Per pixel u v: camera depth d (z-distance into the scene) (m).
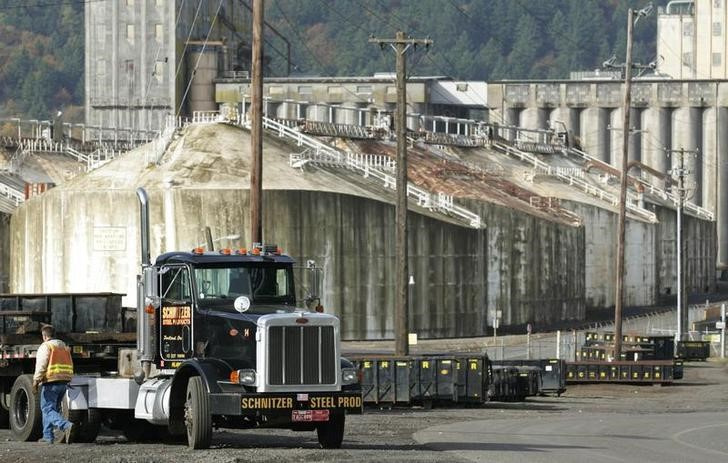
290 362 71.25
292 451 70.94
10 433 85.44
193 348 73.50
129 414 80.31
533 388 141.12
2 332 84.00
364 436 85.12
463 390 126.25
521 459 69.25
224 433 85.62
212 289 74.12
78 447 74.75
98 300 87.25
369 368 126.38
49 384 77.38
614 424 98.06
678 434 89.06
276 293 75.06
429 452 72.38
